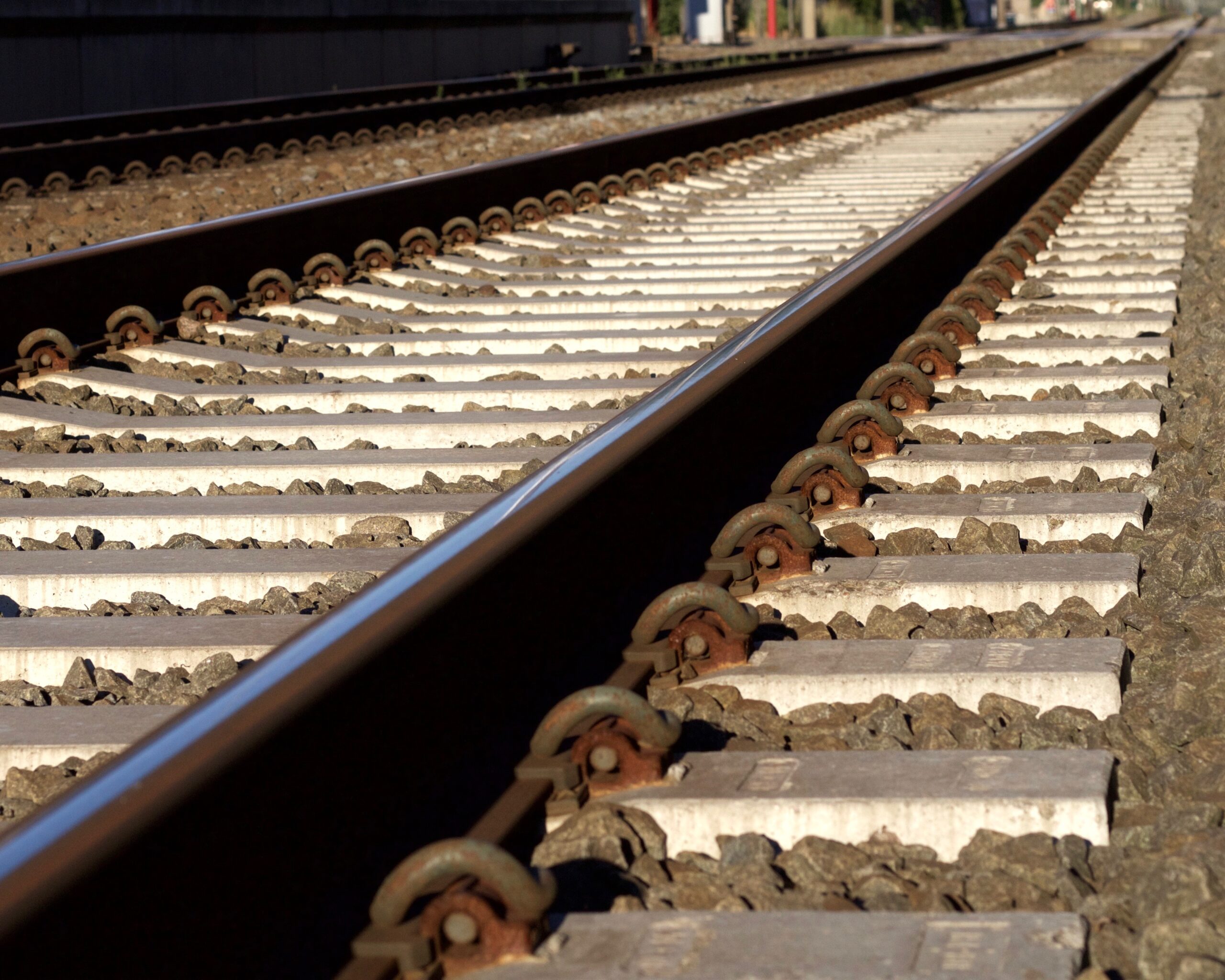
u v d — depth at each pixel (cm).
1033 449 491
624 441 381
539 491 340
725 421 459
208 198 1322
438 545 302
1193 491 447
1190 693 307
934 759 282
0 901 178
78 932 188
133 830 197
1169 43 5291
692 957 219
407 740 266
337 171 1525
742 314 761
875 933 223
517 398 599
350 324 763
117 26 2373
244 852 220
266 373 659
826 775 278
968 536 417
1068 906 242
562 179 1291
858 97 2200
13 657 361
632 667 328
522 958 221
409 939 220
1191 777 280
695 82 3081
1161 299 732
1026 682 317
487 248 1029
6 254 1035
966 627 358
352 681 247
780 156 1733
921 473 480
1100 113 1733
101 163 1548
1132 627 359
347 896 240
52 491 504
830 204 1273
